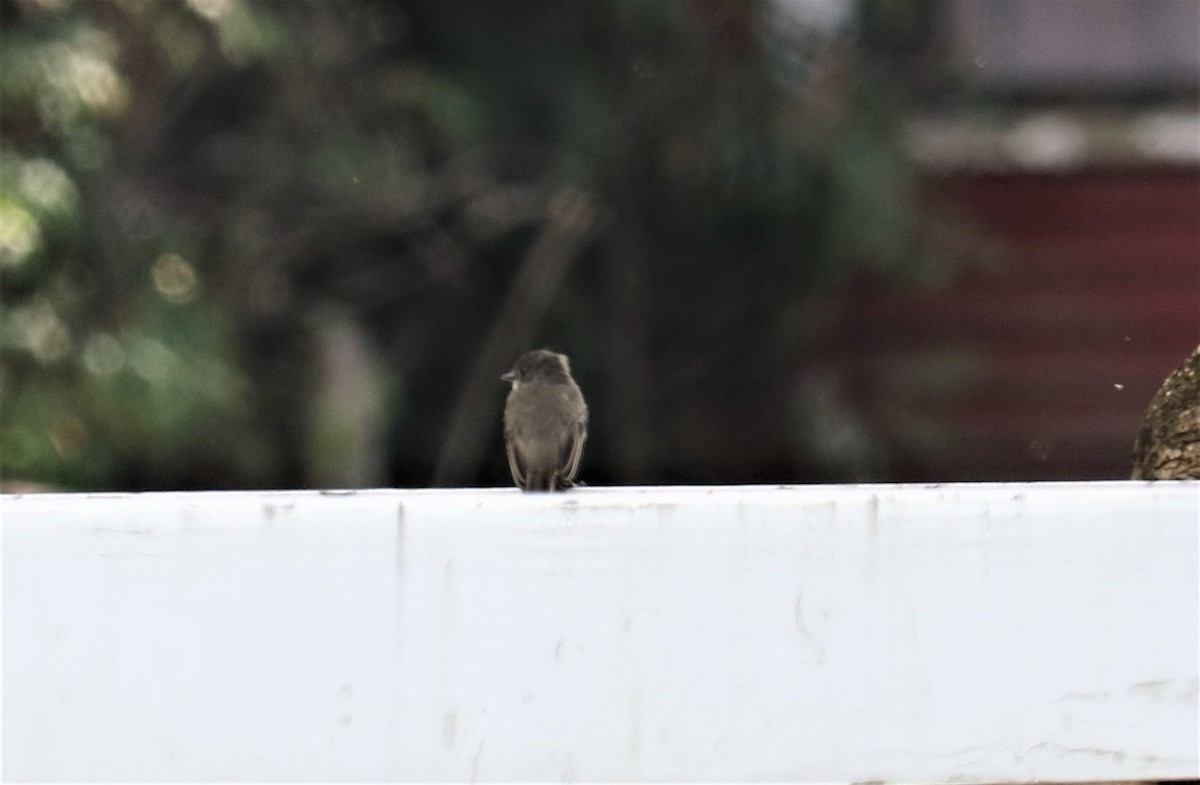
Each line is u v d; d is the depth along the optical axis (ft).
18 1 44.01
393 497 10.23
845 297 63.67
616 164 61.82
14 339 43.01
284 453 56.03
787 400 65.16
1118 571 10.14
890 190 59.21
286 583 10.04
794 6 59.52
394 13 61.52
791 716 10.07
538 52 61.77
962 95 62.18
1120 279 61.21
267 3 53.36
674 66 59.93
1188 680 10.08
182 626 10.01
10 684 9.95
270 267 56.49
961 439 62.64
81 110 44.75
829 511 10.12
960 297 62.59
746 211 61.67
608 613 10.08
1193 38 62.54
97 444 45.65
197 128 55.21
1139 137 60.44
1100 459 61.21
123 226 48.98
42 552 10.00
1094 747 10.07
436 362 64.90
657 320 65.62
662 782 10.03
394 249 61.98
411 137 59.31
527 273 60.75
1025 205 61.41
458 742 10.02
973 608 10.12
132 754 9.95
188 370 47.09
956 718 10.09
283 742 9.98
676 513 10.09
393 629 10.04
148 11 47.09
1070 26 63.16
